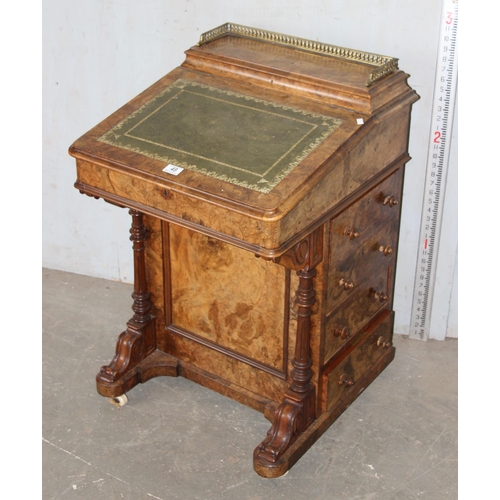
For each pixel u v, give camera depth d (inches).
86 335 151.4
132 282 166.6
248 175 103.0
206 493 118.8
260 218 97.6
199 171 104.7
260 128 110.6
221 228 103.0
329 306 119.3
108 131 113.9
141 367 136.3
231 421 131.6
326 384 124.3
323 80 113.6
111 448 126.2
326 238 111.8
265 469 118.6
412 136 134.9
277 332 123.2
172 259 129.3
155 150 109.5
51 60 148.5
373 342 135.3
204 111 115.2
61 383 139.4
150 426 130.4
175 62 143.1
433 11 124.4
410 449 126.3
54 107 152.9
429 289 144.8
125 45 143.6
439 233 139.6
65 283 166.1
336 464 123.9
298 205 100.7
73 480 120.6
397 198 127.1
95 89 149.4
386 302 137.1
